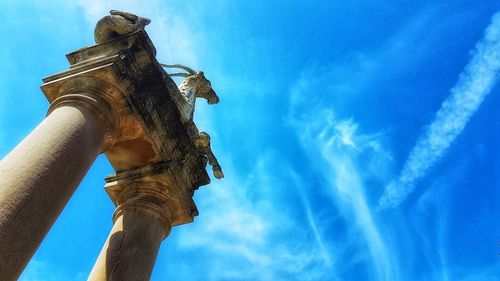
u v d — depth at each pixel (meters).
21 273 7.52
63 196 8.71
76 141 9.42
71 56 11.34
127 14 11.67
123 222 11.43
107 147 11.03
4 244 7.21
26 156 8.45
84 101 10.29
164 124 11.97
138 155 12.05
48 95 10.83
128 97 10.88
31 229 7.77
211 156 12.85
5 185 7.79
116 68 10.57
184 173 12.68
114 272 10.32
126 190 12.18
